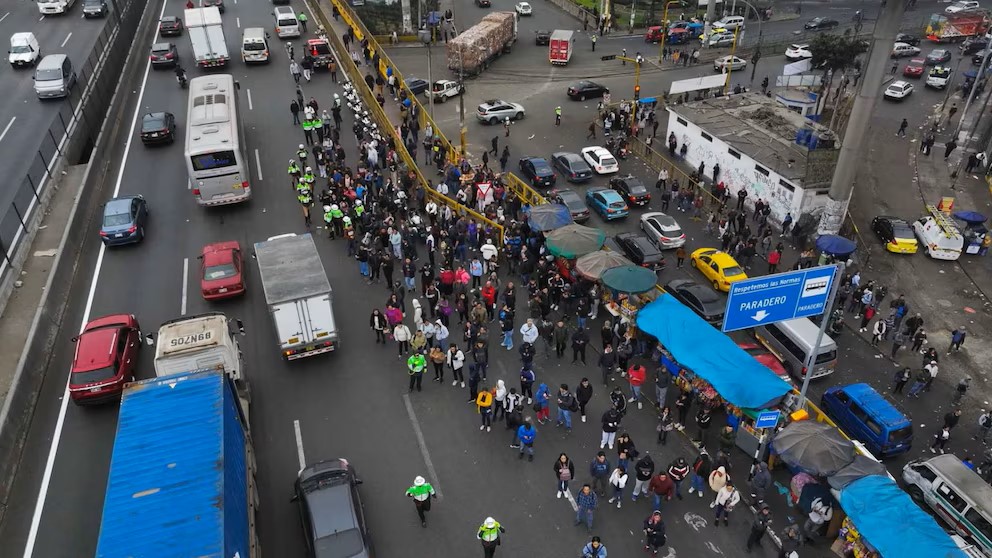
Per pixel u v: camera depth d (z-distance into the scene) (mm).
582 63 63219
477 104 52875
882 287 30094
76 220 30547
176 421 16500
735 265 31312
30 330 23719
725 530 18953
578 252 28172
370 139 38562
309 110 39688
